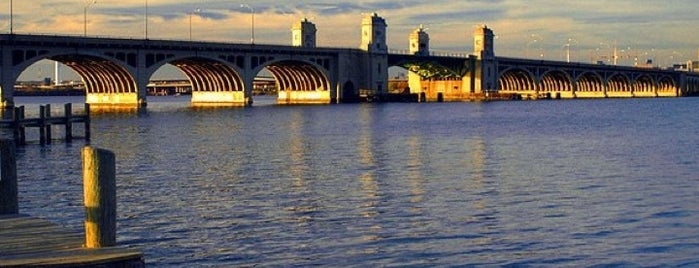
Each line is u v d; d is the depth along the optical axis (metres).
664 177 48.78
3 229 20.92
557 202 39.00
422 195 41.41
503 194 41.72
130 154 65.75
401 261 27.05
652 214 35.47
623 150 68.25
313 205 38.16
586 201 39.28
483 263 26.81
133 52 172.50
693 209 36.72
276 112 160.75
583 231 31.69
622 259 27.23
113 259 17.16
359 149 70.00
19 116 72.44
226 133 93.31
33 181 47.22
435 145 74.25
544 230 31.91
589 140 80.31
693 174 50.22
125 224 33.28
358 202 39.06
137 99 177.38
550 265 26.53
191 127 106.44
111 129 101.62
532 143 76.56
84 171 18.66
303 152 67.19
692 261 26.89
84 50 160.88
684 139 80.38
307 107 193.75
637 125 107.12
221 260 27.11
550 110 169.12
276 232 31.55
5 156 24.22
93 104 195.25
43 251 17.98
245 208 37.28
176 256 27.66
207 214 35.62
